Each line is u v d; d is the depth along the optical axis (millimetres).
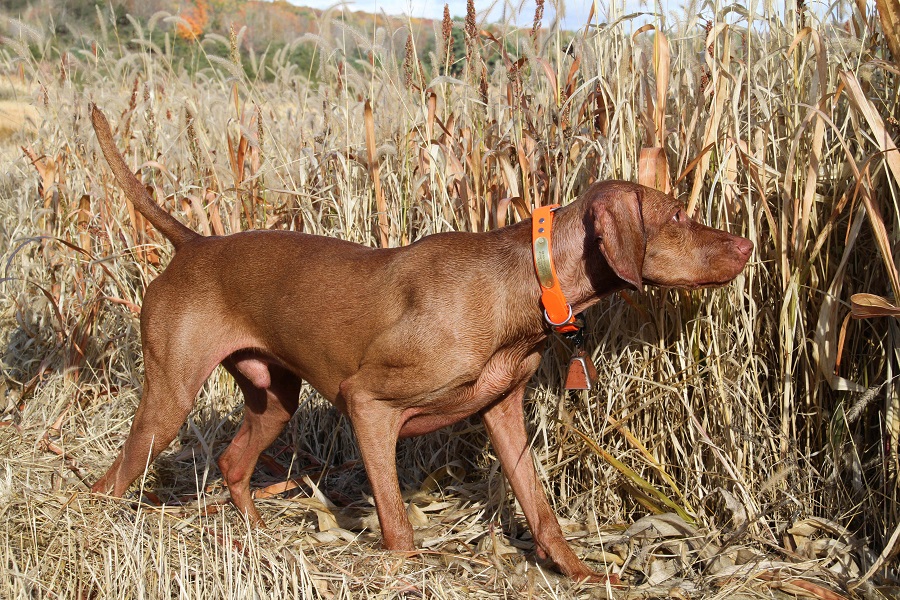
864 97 3168
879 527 3494
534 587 3291
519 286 3307
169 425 3740
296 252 3723
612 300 4008
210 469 4672
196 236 3965
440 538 3744
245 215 5281
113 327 5492
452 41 4773
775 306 3775
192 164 5535
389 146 4508
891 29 3262
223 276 3760
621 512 4039
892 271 3174
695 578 3410
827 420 3695
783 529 3699
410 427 3602
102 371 5402
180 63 6488
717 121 3676
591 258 3268
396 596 3059
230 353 3799
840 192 3662
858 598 3236
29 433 4742
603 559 3629
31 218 6121
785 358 3660
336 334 3520
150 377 3758
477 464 4496
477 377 3357
